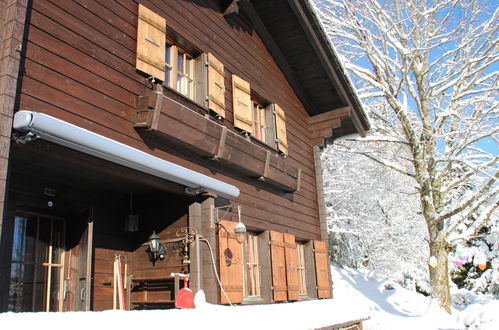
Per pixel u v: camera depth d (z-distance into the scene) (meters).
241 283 6.34
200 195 5.99
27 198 5.18
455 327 10.38
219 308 5.20
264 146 7.88
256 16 8.20
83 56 4.64
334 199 17.03
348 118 9.95
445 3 13.09
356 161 17.47
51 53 4.30
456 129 13.85
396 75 14.53
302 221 8.81
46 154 4.11
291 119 9.21
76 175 5.34
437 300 12.41
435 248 12.76
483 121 13.00
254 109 8.29
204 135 5.86
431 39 13.63
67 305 5.36
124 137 4.96
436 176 13.60
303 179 9.23
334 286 15.16
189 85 6.55
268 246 7.35
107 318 3.67
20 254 5.25
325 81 9.31
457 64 14.52
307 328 6.07
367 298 14.72
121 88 5.05
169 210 6.22
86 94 4.59
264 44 8.66
